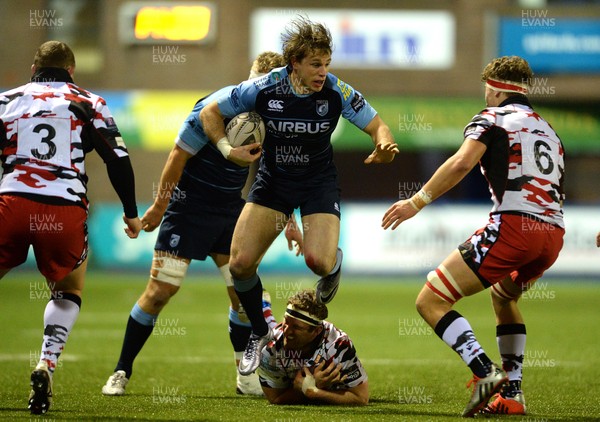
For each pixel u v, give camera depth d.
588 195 89.75
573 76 86.38
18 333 41.12
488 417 19.62
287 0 87.12
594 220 77.75
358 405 21.52
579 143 87.31
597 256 77.62
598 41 86.12
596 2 87.81
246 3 88.12
